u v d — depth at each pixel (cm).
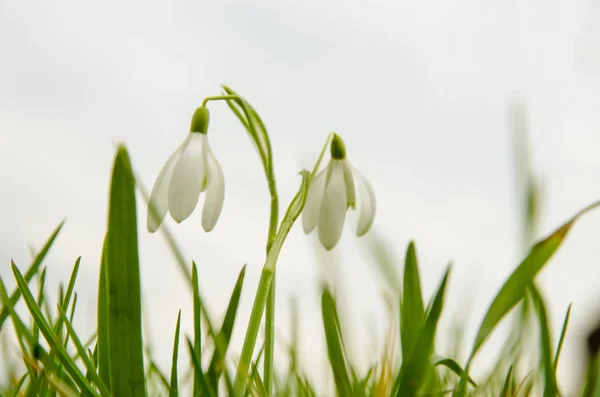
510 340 48
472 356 46
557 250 46
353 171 51
